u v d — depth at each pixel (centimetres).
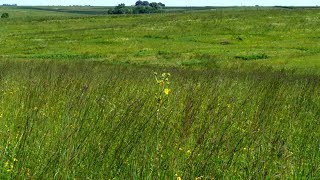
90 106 895
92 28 9231
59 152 613
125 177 601
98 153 633
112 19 11638
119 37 7394
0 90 1239
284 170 625
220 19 9244
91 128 730
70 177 588
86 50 5978
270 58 4650
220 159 679
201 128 729
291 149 773
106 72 2091
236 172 646
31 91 1105
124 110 816
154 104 891
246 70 2859
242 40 6744
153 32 7962
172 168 608
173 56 5009
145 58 4944
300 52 5134
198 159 637
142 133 689
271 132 826
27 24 10900
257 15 9619
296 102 1158
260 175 607
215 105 916
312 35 7012
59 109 955
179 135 731
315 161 704
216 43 6525
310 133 845
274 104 1020
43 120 824
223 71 2531
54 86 1226
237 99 1236
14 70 2191
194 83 1436
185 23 8919
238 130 819
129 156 650
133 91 1120
